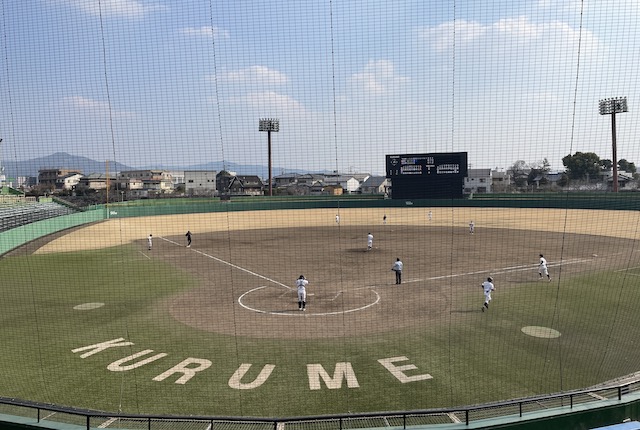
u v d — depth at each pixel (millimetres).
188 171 109938
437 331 14188
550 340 13258
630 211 49938
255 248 35375
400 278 21328
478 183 94750
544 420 7273
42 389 10438
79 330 14773
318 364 11719
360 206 66250
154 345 13312
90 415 6688
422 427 7020
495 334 13836
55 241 38062
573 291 19031
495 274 23078
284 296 19203
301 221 58125
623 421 7723
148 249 35250
